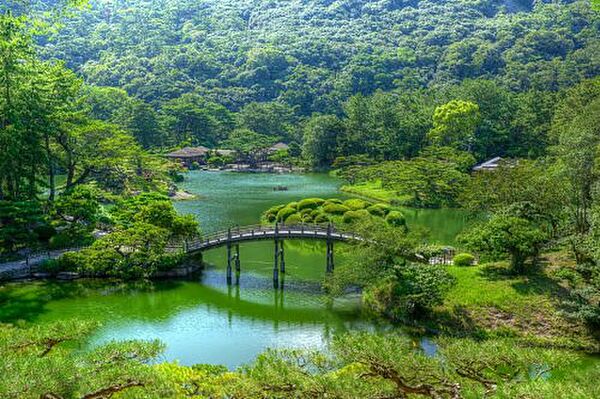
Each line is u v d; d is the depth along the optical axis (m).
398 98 131.75
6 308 35.12
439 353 16.97
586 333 30.34
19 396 11.31
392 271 34.88
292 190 91.44
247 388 14.58
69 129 53.69
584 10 192.25
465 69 164.88
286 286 41.84
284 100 164.12
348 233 42.38
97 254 40.97
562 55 167.38
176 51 191.75
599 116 46.91
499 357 15.85
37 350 14.54
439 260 40.81
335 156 120.31
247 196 84.31
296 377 14.42
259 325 34.06
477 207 45.16
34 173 52.28
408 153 105.00
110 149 56.78
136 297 38.44
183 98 147.25
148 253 42.06
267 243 55.78
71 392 12.43
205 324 34.06
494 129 97.19
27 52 49.62
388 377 14.90
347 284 36.69
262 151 130.50
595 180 37.84
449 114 94.88
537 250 36.59
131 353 15.84
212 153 128.00
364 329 33.31
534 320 31.59
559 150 44.97
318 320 35.00
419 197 76.31
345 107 146.62
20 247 45.06
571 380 15.92
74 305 36.41
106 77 170.62
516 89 139.12
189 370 20.48
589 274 32.53
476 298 33.69
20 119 47.66
